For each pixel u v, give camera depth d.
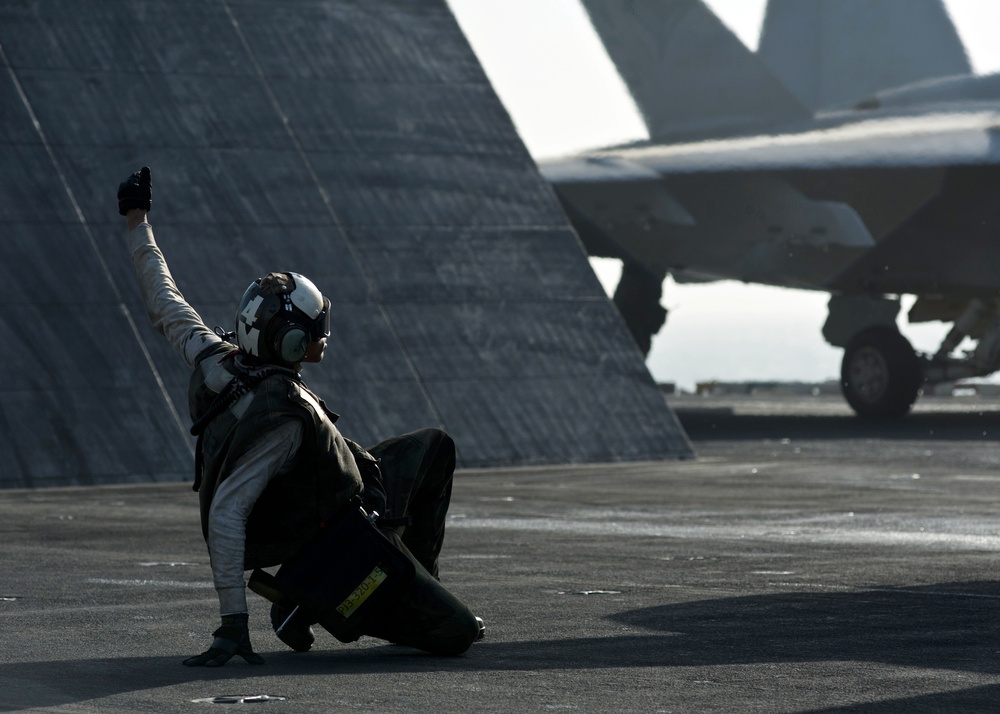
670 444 68.12
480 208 72.69
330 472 19.66
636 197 103.19
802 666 19.50
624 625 23.38
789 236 101.06
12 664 19.67
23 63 67.44
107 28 70.69
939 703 16.88
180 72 70.50
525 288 70.69
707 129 112.75
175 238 63.97
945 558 33.25
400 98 75.38
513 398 66.19
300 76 73.50
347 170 70.56
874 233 100.88
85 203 64.25
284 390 19.38
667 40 115.06
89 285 62.12
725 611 24.95
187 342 20.44
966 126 100.81
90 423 57.84
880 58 117.94
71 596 27.00
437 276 68.94
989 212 95.50
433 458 22.58
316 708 16.42
